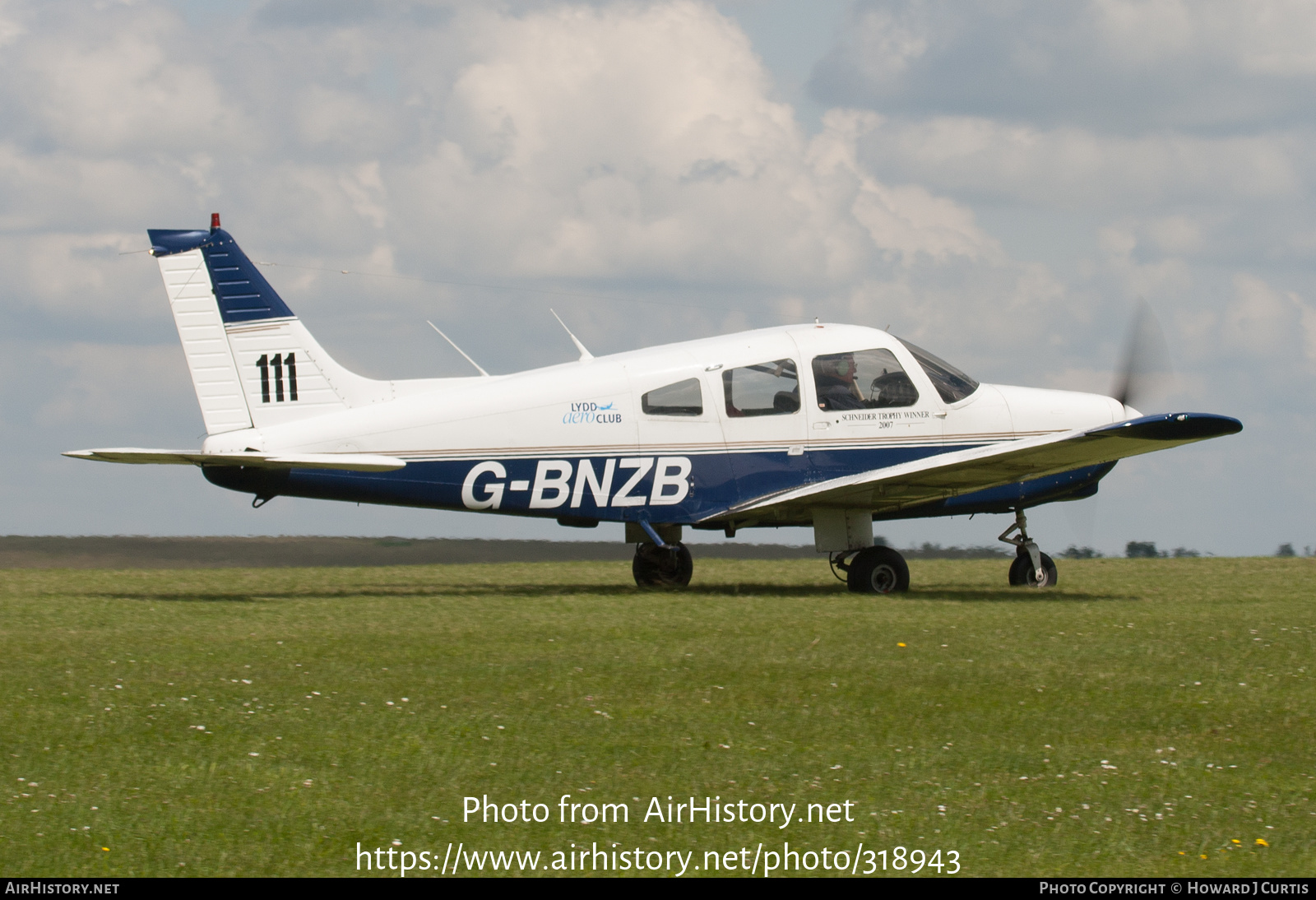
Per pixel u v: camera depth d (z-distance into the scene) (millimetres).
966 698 19250
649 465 35531
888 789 14828
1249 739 16922
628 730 17375
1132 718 17969
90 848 12914
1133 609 30047
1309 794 14648
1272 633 25328
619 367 35812
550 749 16422
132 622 28281
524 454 35219
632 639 24922
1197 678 20703
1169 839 13281
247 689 19953
